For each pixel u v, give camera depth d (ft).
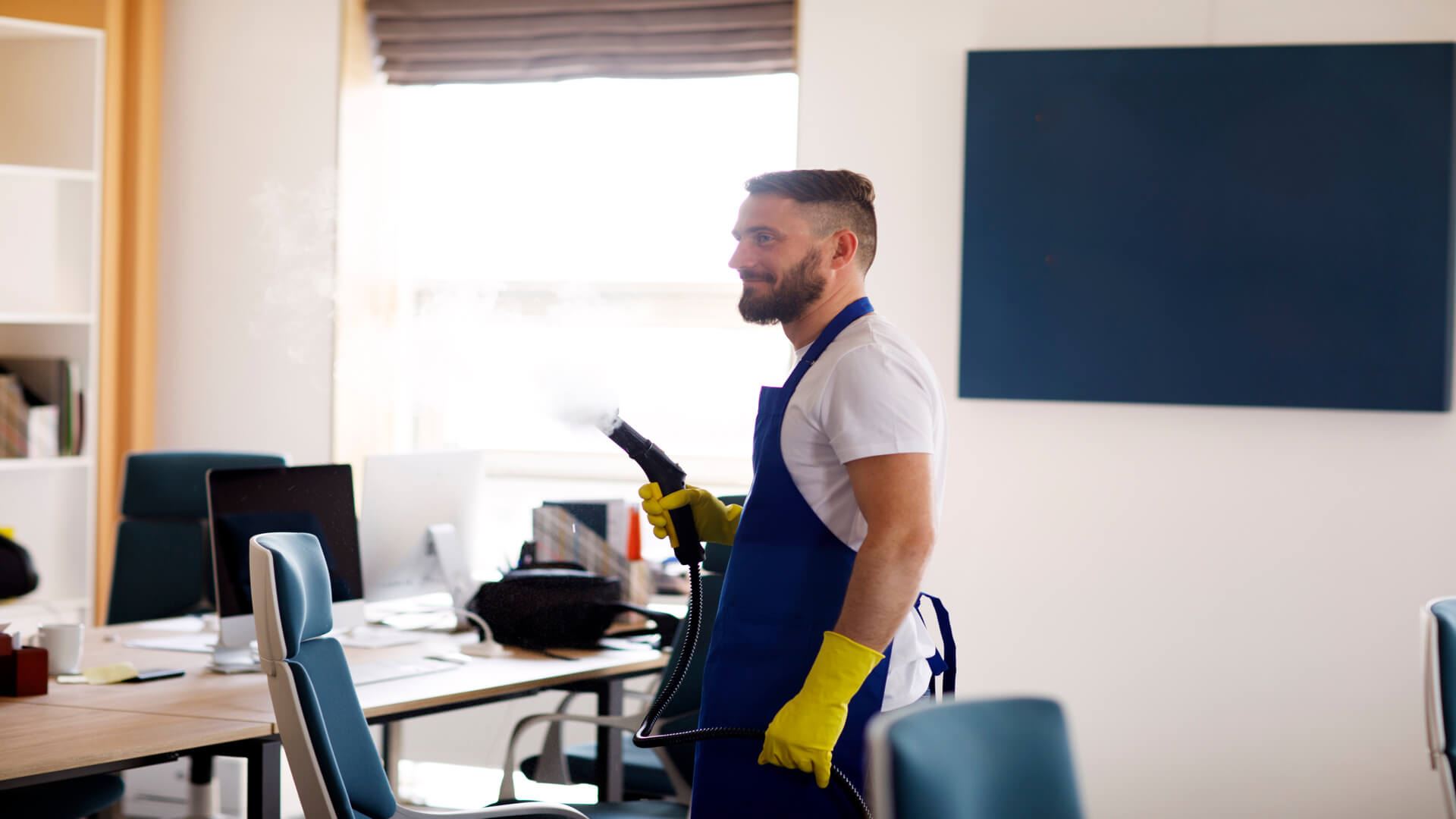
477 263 14.89
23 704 8.50
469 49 14.55
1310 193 11.99
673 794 10.93
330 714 7.22
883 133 13.02
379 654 10.34
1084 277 12.41
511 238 14.80
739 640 6.38
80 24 14.90
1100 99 12.37
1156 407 12.41
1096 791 12.51
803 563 6.29
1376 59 11.86
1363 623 12.07
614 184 14.52
